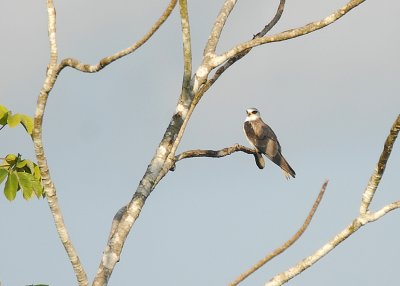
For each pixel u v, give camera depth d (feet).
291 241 29.30
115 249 36.37
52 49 33.35
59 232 32.53
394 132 28.89
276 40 36.99
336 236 30.27
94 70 33.32
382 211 30.19
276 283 30.14
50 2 33.86
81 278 32.65
